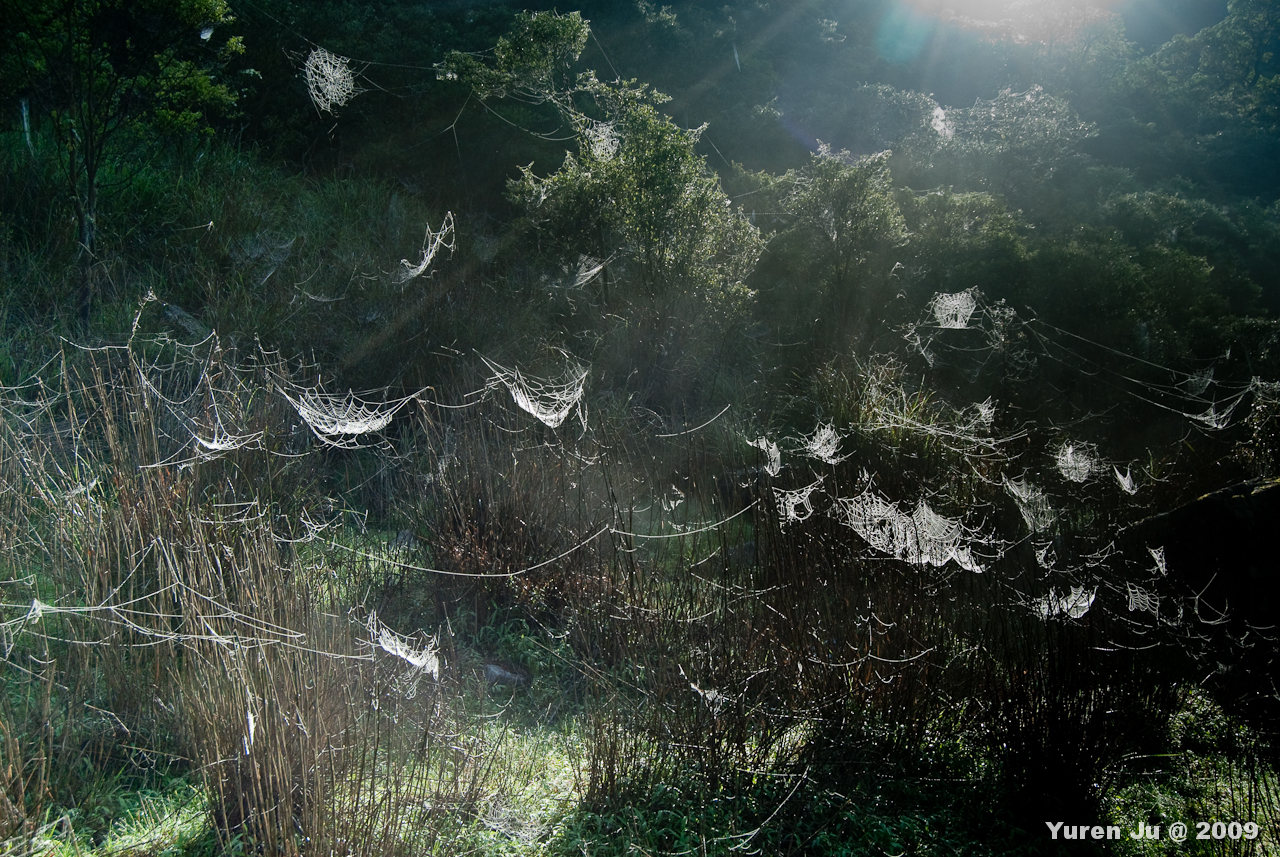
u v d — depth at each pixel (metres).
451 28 12.62
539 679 3.77
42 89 6.70
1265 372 9.77
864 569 4.16
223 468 4.20
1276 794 3.59
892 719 3.53
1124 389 8.73
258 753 2.44
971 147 14.28
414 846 2.45
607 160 8.19
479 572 4.28
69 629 3.15
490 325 7.10
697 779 3.13
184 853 2.41
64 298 5.61
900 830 3.04
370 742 2.86
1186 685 4.20
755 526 4.33
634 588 4.17
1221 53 32.34
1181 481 6.91
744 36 19.12
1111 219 13.26
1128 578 4.86
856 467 5.82
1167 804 3.49
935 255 9.73
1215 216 15.41
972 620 4.02
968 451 6.55
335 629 3.05
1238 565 4.88
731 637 3.63
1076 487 6.80
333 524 4.64
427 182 10.21
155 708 2.97
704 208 8.12
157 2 6.39
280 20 10.35
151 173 7.50
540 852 2.68
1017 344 8.65
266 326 6.04
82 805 2.55
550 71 8.97
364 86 10.58
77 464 4.06
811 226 9.55
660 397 7.52
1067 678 3.63
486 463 4.68
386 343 6.41
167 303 5.99
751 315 8.73
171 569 3.16
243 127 9.38
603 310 8.12
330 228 8.17
